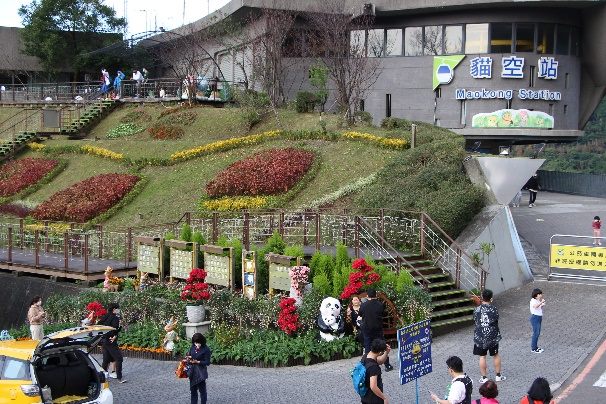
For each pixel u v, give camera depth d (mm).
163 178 35812
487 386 10383
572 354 16812
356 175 30797
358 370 11383
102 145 41656
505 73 43469
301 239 25406
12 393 11945
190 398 14758
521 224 32719
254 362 17344
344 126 36531
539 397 10078
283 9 43875
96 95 53188
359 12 44438
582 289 23297
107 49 58781
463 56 43969
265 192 31125
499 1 42000
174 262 22078
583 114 47656
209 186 32219
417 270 21266
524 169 24719
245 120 40594
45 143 44438
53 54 61219
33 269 25719
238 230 27000
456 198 23656
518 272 24312
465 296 21094
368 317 15234
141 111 46906
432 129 35000
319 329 17969
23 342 13289
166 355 18609
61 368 12711
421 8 43562
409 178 26453
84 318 20625
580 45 46250
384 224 23891
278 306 18672
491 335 14758
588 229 31766
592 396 13945
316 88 45375
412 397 14164
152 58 63500
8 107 55938
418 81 45188
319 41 44781
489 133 43938
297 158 32875
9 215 35969
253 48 45750
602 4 43656
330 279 19328
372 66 42625
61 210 34000
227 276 20562
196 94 46781
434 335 19016
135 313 20719
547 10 44000
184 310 19625
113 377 16609
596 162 85062
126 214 33344
